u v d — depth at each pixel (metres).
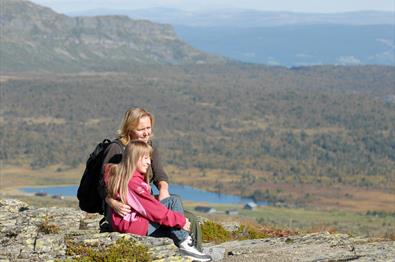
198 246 12.29
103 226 12.79
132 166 11.59
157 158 12.16
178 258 11.47
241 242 17.00
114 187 11.63
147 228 11.96
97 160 12.37
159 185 12.15
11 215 16.69
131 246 11.45
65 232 13.32
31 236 13.34
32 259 11.91
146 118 12.30
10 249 12.53
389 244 14.82
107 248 11.73
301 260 13.46
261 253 14.41
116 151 12.14
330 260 13.38
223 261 13.57
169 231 12.09
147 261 11.31
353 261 13.10
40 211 16.95
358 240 15.68
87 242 12.13
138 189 11.62
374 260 13.07
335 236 16.33
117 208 11.73
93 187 12.46
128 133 12.29
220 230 20.66
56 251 12.24
